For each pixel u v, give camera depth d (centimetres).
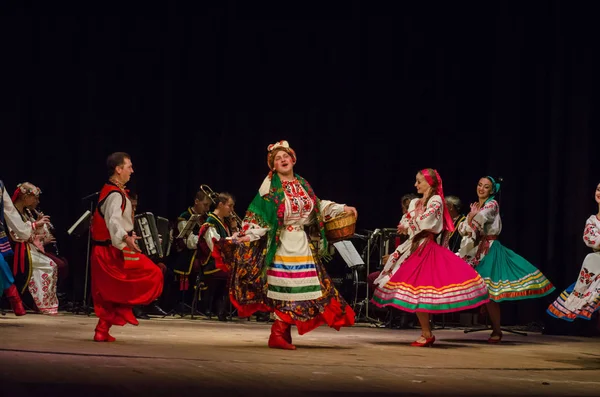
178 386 355
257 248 573
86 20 1070
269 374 407
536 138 942
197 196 953
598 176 902
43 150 1066
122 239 560
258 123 1073
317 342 636
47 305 884
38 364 409
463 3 1006
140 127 1073
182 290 971
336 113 1056
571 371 486
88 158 1065
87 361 429
